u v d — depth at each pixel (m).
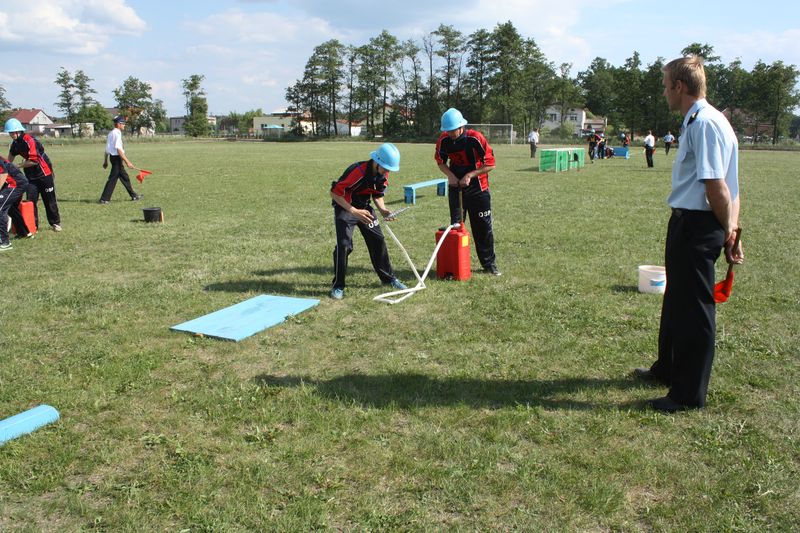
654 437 3.43
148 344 5.05
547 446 3.37
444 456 3.26
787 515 2.74
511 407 3.81
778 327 5.27
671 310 3.76
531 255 8.27
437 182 14.98
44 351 4.91
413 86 89.88
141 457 3.32
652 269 6.44
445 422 3.63
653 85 73.31
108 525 2.76
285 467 3.19
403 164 27.09
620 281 6.88
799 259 7.88
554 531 2.65
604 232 9.94
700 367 3.66
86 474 3.18
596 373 4.35
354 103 94.56
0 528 2.74
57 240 9.60
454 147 6.88
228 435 3.54
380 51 89.06
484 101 84.88
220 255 8.44
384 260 6.65
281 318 5.59
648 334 5.13
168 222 11.30
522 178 20.12
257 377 4.35
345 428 3.57
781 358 4.57
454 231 6.92
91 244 9.30
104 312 5.91
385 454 3.29
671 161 30.27
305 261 8.03
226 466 3.21
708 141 3.36
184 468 3.18
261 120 127.56
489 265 7.27
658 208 12.77
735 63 75.25
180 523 2.76
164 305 6.13
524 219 11.34
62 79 90.50
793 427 3.54
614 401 3.90
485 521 2.73
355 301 6.20
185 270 7.60
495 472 3.11
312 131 97.94
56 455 3.32
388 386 4.14
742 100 71.94
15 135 9.70
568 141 65.31
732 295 6.23
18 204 9.60
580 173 22.27
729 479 3.01
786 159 35.28
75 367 4.57
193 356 4.77
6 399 4.03
